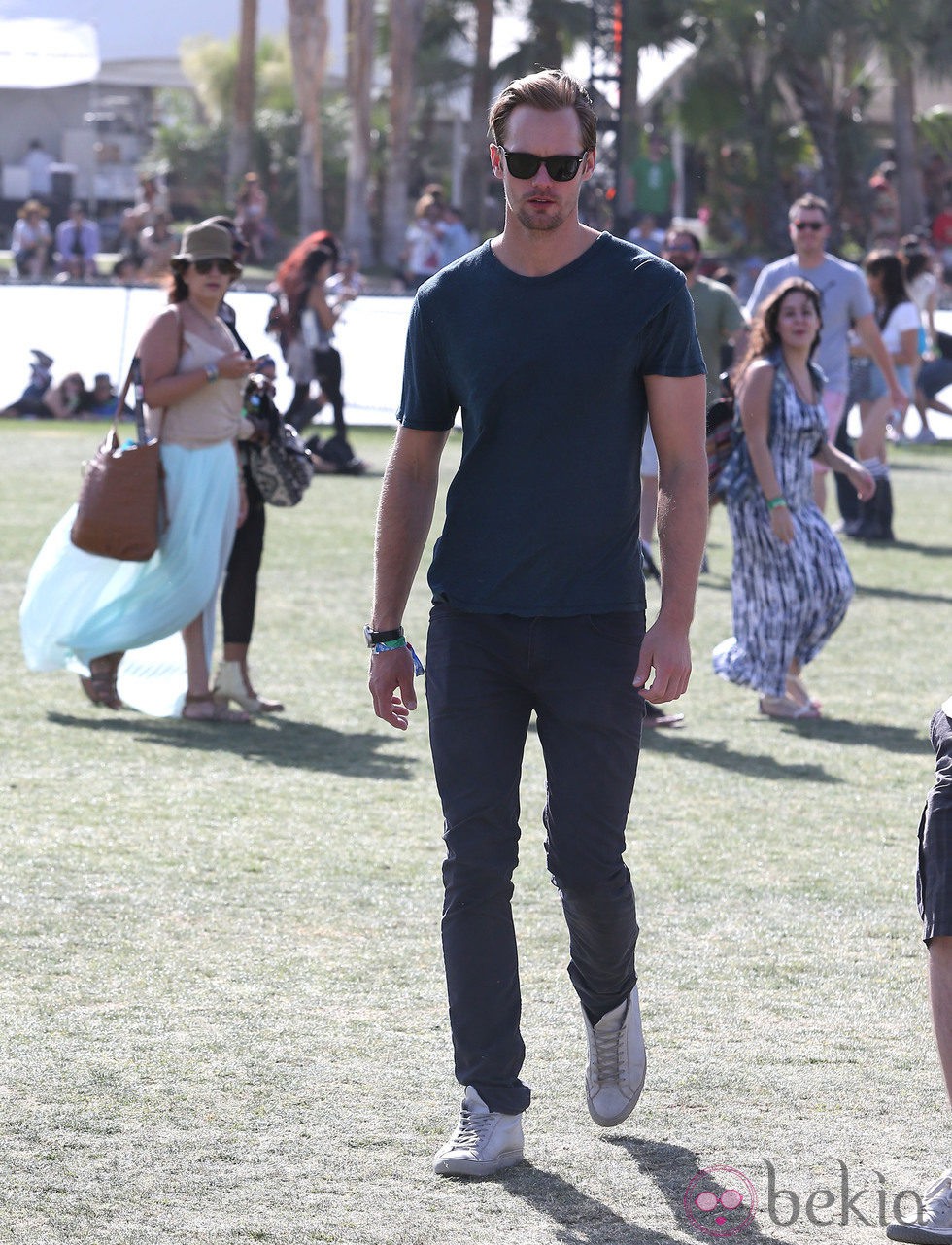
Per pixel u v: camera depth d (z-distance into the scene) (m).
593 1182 6.81
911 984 9.12
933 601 21.53
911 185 79.56
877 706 16.12
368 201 86.19
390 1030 8.29
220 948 9.38
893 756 14.25
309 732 14.67
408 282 61.97
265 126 88.25
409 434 7.23
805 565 15.17
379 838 11.55
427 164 93.62
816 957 9.50
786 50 75.56
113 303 38.75
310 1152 7.00
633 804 12.63
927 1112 7.51
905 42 73.19
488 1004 7.00
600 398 6.81
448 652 7.11
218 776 13.09
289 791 12.71
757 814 12.41
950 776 6.66
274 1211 6.48
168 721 14.91
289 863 10.92
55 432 36.72
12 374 38.62
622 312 6.76
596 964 7.19
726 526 29.03
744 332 20.62
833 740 14.81
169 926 9.70
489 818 7.02
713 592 22.06
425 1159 6.96
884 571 23.75
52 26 76.06
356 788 12.88
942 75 74.62
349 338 38.97
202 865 10.83
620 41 53.75
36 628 15.11
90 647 14.91
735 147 81.19
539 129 6.67
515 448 6.89
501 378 6.80
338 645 18.20
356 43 79.44
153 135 92.62
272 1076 7.72
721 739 14.80
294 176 87.69
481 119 82.81
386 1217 6.47
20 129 89.00
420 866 10.95
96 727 14.55
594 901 7.04
